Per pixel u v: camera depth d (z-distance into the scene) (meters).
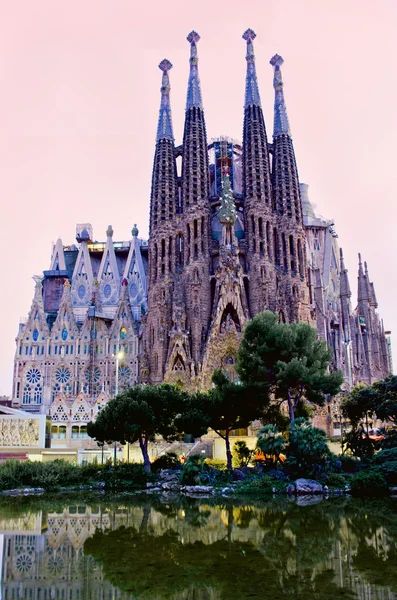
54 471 51.94
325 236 146.75
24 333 118.56
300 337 62.31
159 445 74.81
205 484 49.88
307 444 50.34
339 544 24.25
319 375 58.91
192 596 16.50
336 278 143.75
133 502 40.34
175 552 22.67
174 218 107.12
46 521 30.98
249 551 22.86
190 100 112.94
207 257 102.94
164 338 99.31
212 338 95.38
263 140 109.62
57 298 136.25
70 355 115.56
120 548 23.53
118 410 55.03
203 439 81.31
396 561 21.06
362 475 47.09
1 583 18.06
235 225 112.12
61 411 91.25
